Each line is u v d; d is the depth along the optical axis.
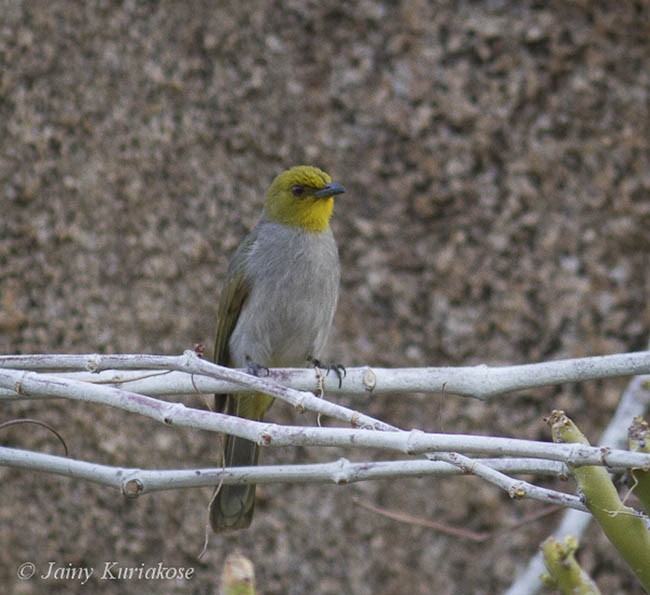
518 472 6.43
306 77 12.30
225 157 12.35
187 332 12.32
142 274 12.42
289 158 12.29
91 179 12.52
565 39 12.10
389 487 12.38
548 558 6.29
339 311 12.23
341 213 12.29
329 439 5.84
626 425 9.07
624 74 12.06
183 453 12.38
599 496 5.64
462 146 12.19
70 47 12.57
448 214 12.24
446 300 12.21
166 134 12.40
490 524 12.20
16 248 12.62
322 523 12.44
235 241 12.30
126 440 12.45
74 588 12.61
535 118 12.14
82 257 12.52
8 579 12.66
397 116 12.22
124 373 7.23
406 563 12.30
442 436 5.64
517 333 12.12
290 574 12.41
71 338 12.48
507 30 12.12
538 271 12.14
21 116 12.64
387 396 12.18
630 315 12.02
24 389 6.46
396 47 12.22
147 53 12.42
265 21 12.31
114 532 12.60
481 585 12.16
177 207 12.40
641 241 12.06
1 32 12.66
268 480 6.82
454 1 12.18
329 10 12.27
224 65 12.35
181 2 12.41
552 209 12.13
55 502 12.69
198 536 12.49
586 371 6.62
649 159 12.05
